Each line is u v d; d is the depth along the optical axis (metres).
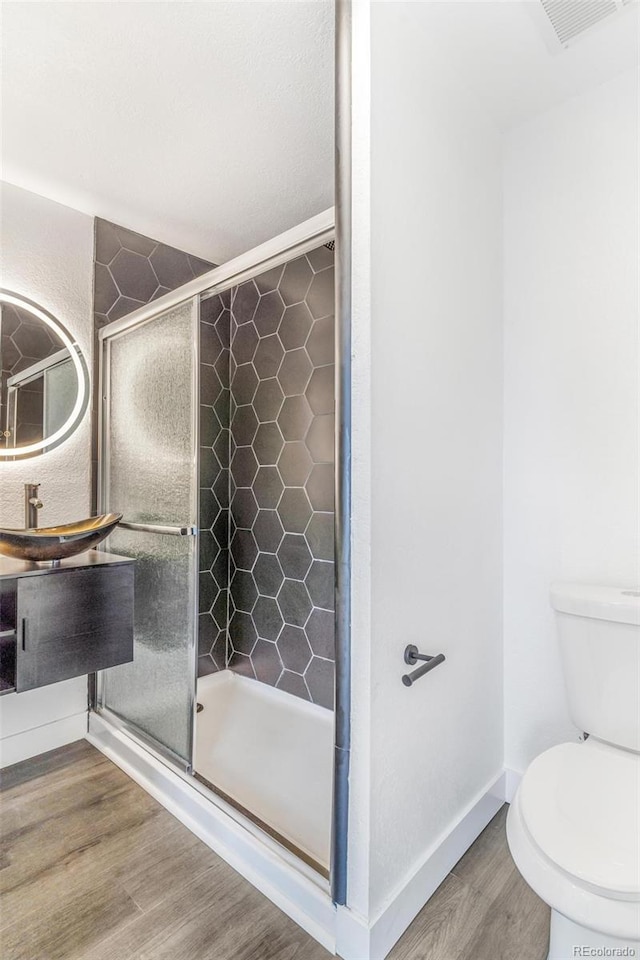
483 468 1.63
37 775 1.86
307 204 2.09
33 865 1.42
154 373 1.95
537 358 1.70
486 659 1.65
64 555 1.70
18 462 1.96
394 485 1.19
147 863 1.43
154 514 1.93
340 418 1.14
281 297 2.39
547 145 1.67
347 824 1.14
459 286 1.49
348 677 1.13
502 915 1.26
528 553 1.71
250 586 2.56
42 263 2.02
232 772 1.87
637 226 1.51
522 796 1.12
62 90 1.51
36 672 1.57
